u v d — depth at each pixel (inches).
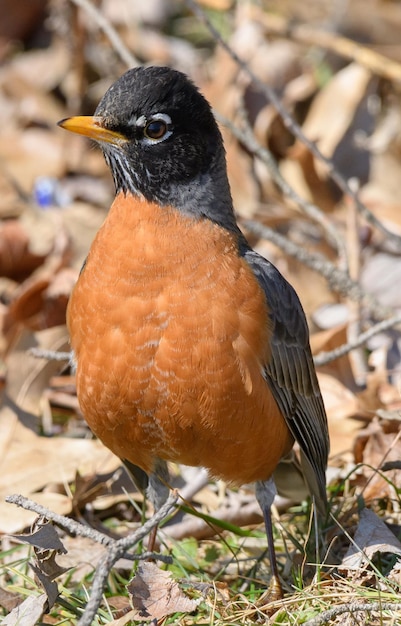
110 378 335.6
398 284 544.1
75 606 326.6
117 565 365.1
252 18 649.6
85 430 468.4
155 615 311.0
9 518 390.3
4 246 561.3
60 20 646.5
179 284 330.0
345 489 403.2
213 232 341.1
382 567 350.9
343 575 343.3
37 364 450.6
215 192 354.0
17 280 569.0
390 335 492.4
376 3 695.7
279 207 597.0
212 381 331.6
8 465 420.5
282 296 362.3
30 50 738.8
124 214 341.1
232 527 366.6
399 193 607.2
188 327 328.5
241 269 341.1
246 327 335.3
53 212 587.8
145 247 333.4
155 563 359.6
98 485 402.0
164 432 341.1
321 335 470.3
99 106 354.0
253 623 311.0
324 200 610.2
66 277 530.3
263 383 343.6
